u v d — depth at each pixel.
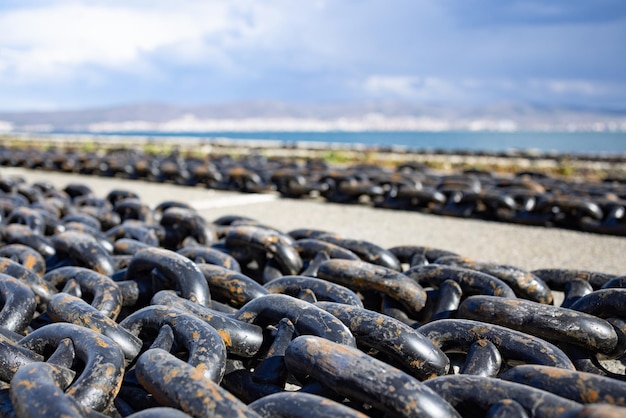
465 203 6.57
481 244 5.34
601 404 1.60
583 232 5.85
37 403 1.60
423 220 6.45
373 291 2.73
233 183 8.88
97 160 11.16
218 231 4.01
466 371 2.06
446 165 14.13
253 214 6.83
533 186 7.02
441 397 1.71
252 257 3.35
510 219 6.25
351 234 5.75
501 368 2.16
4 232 3.69
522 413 1.62
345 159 15.84
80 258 3.24
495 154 19.47
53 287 2.92
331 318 2.11
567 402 1.61
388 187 7.49
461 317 2.44
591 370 2.22
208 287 2.66
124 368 1.97
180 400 1.64
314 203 7.64
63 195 5.98
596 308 2.40
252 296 2.61
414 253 3.44
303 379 2.01
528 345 2.08
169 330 2.13
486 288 2.62
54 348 2.09
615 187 7.19
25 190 5.90
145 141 28.67
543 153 20.97
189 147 22.06
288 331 2.16
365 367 1.72
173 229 4.08
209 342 2.03
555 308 2.28
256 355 2.26
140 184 9.77
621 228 5.59
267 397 1.71
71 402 1.63
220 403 1.61
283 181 8.25
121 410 1.95
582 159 17.48
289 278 2.65
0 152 13.69
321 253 3.27
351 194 7.43
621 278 2.78
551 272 3.03
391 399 1.65
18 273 2.85
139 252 2.84
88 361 1.92
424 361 2.04
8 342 2.09
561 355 2.04
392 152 20.33
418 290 2.65
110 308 2.66
